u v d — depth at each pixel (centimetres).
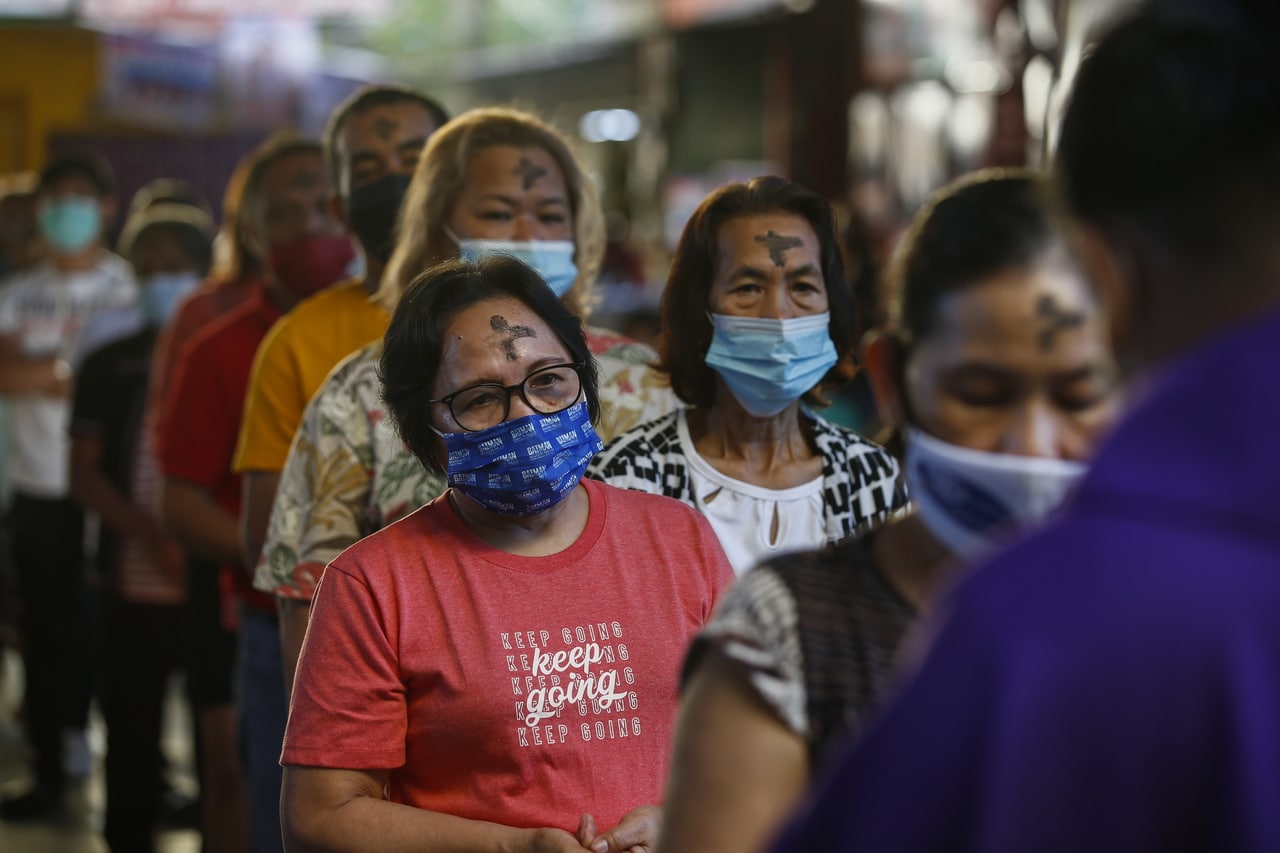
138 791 489
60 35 1433
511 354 230
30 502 581
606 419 308
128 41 1423
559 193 319
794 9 894
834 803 102
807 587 138
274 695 339
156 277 510
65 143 1269
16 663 798
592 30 1595
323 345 333
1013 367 131
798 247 272
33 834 538
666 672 232
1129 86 100
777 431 282
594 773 226
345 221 361
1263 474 92
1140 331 104
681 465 279
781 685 132
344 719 224
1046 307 130
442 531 235
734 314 272
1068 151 105
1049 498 131
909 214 825
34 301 616
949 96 799
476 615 228
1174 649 91
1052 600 94
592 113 1445
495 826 217
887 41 852
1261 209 97
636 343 328
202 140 1284
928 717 97
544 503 229
